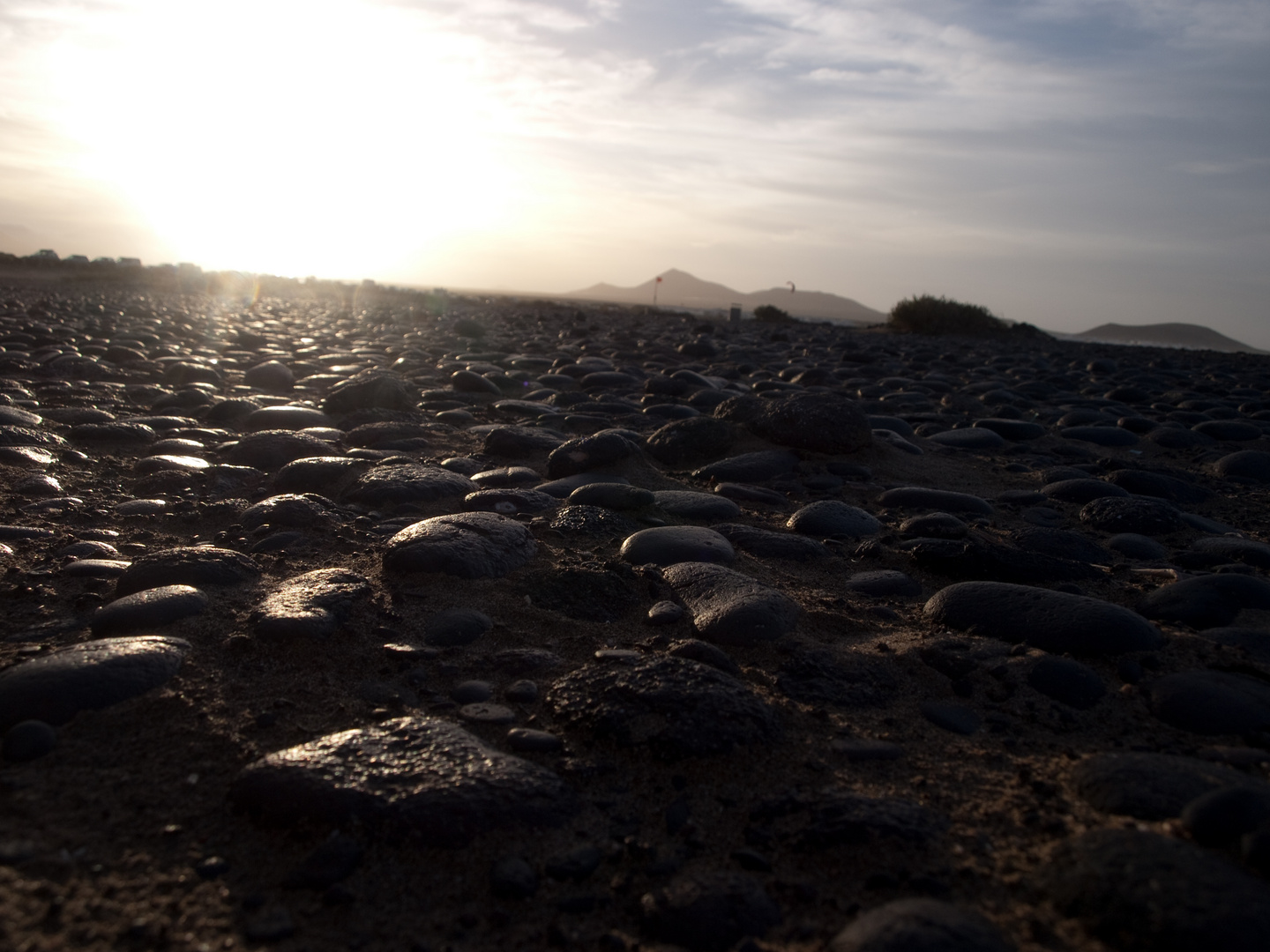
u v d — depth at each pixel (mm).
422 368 8266
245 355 9102
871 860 1544
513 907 1445
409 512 3555
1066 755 1908
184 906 1396
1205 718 2023
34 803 1600
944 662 2314
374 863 1513
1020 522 3957
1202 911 1279
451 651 2297
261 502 3494
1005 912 1407
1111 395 8133
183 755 1782
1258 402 7934
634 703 1955
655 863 1547
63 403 5652
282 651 2211
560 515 3480
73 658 1983
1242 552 3338
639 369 8805
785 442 4844
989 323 21266
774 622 2469
